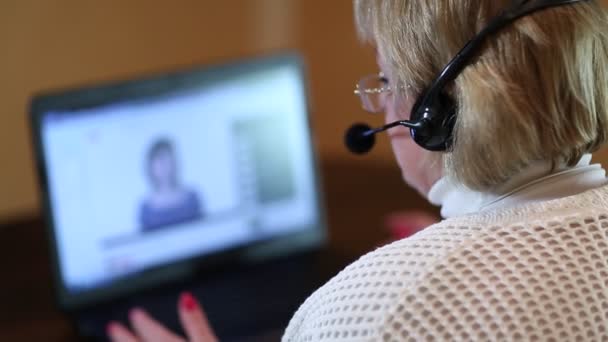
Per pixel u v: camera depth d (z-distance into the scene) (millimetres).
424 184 1320
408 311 1024
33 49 3268
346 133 1439
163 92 2260
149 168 2271
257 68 2389
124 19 3471
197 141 2330
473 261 1048
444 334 1013
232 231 2418
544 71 1050
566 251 1062
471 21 1075
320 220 2537
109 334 2072
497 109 1046
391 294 1043
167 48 3625
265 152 2436
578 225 1088
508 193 1145
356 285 1084
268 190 2451
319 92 4047
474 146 1073
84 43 3387
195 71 2301
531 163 1109
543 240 1067
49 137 2131
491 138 1057
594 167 1192
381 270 1076
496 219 1103
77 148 2170
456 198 1249
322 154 3402
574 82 1066
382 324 1029
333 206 2783
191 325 1852
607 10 1158
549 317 1022
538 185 1131
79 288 2217
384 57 1177
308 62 4047
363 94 1310
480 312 1017
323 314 1103
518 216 1103
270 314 2176
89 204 2205
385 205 2775
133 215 2270
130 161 2244
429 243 1086
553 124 1061
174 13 3605
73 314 2209
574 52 1063
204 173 2354
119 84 2203
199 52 3732
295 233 2500
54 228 2166
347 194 2871
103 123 2193
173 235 2336
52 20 3287
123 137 2225
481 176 1103
